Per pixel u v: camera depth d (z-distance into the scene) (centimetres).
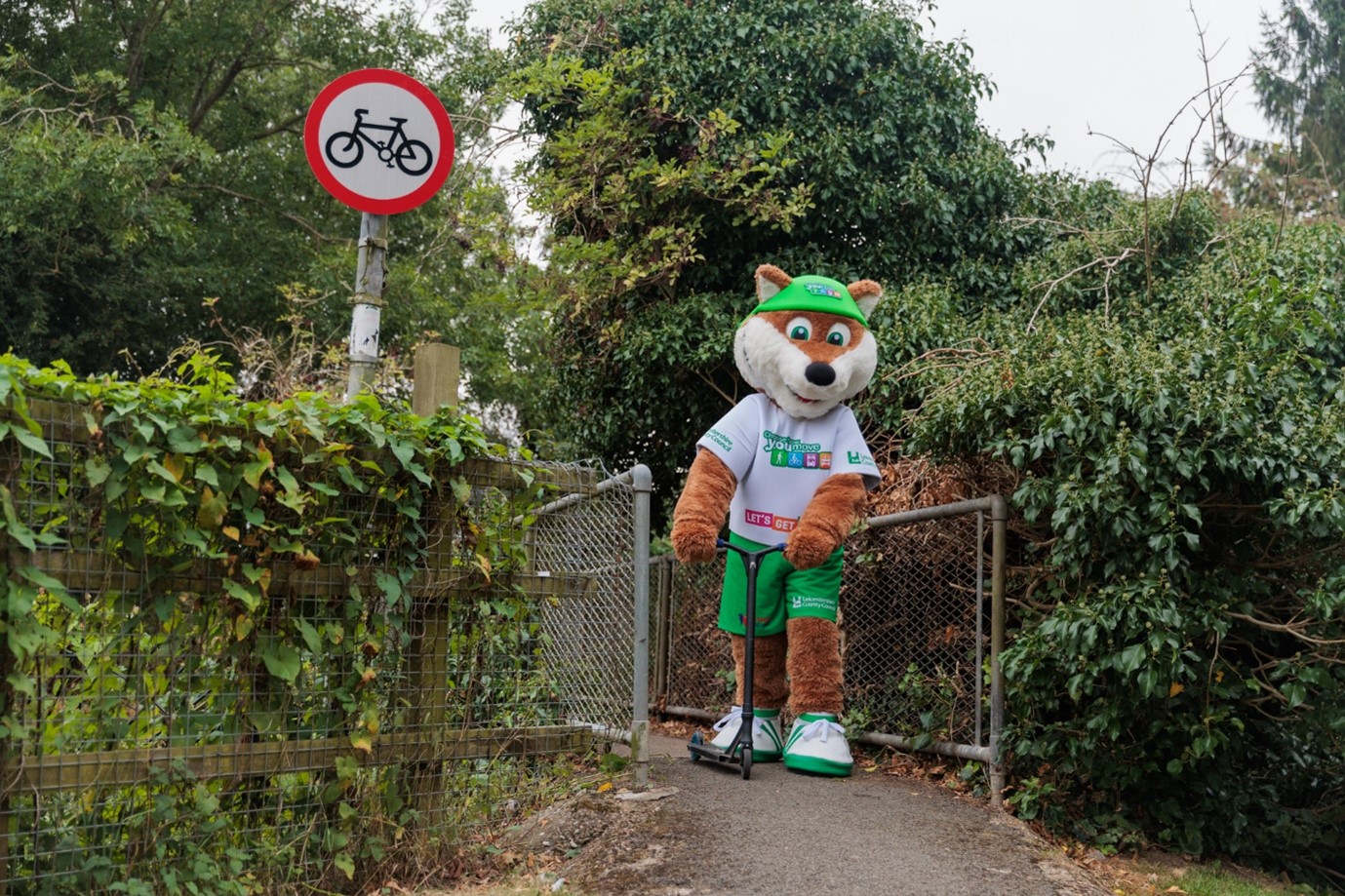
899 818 466
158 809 343
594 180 951
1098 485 466
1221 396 479
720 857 411
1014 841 447
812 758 537
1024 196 1013
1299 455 470
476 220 983
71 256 1478
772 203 912
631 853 416
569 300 981
